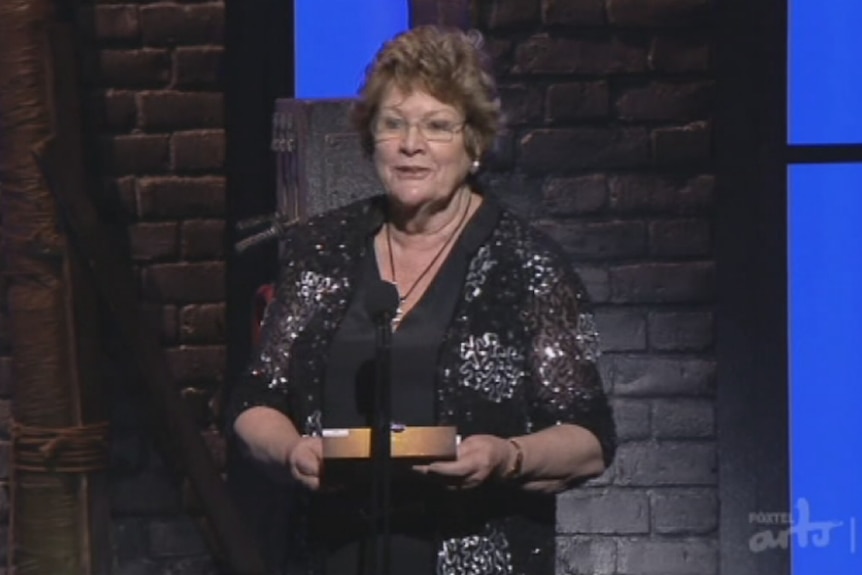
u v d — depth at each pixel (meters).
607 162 16.44
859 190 16.44
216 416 16.61
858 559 16.55
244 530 15.03
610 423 10.05
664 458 16.55
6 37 14.77
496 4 16.36
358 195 13.93
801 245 16.47
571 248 16.45
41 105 14.80
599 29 16.38
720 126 16.41
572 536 16.59
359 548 9.88
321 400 10.05
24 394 15.12
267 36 16.59
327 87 16.64
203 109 16.58
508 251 10.06
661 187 16.44
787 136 16.44
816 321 16.50
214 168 16.58
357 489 9.91
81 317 15.11
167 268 16.56
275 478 10.19
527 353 9.95
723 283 16.47
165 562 16.70
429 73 9.91
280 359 10.21
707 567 16.58
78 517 15.21
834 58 16.38
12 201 14.95
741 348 16.48
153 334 15.01
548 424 9.98
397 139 9.95
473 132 10.04
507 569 9.90
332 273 10.21
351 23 16.62
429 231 10.15
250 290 16.56
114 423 16.53
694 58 16.39
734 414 16.52
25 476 15.17
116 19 16.47
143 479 16.61
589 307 10.12
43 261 14.96
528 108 16.41
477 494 9.89
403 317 9.95
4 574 16.58
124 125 16.52
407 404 9.82
